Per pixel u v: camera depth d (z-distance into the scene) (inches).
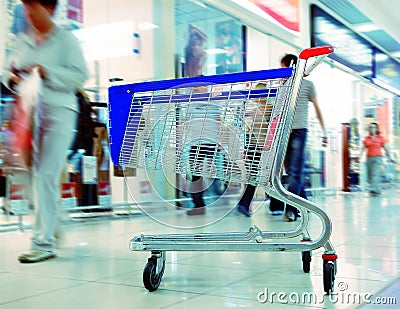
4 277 74.7
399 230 128.5
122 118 74.0
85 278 73.2
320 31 333.4
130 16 218.7
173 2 221.1
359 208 211.8
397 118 497.7
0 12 148.3
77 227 144.9
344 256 88.3
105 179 176.6
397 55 501.4
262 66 272.2
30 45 92.1
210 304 57.1
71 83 92.5
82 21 203.5
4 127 120.6
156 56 215.9
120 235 125.5
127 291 64.4
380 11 385.7
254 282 68.6
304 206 61.5
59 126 91.9
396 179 445.4
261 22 266.8
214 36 241.3
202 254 93.2
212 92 68.2
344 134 343.0
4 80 97.1
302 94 149.9
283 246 62.2
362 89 418.9
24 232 138.8
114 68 219.8
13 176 124.2
